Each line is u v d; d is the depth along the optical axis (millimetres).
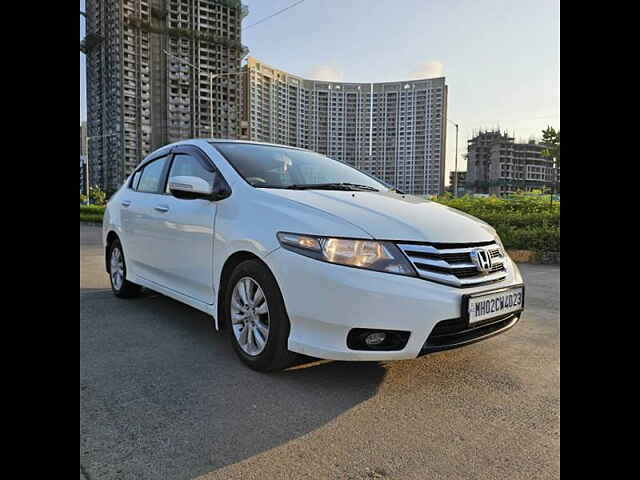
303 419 2156
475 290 2410
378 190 3643
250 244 2652
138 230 4031
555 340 3381
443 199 15344
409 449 1919
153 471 1731
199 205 3217
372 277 2264
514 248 8320
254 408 2256
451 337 2381
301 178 3416
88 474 1695
